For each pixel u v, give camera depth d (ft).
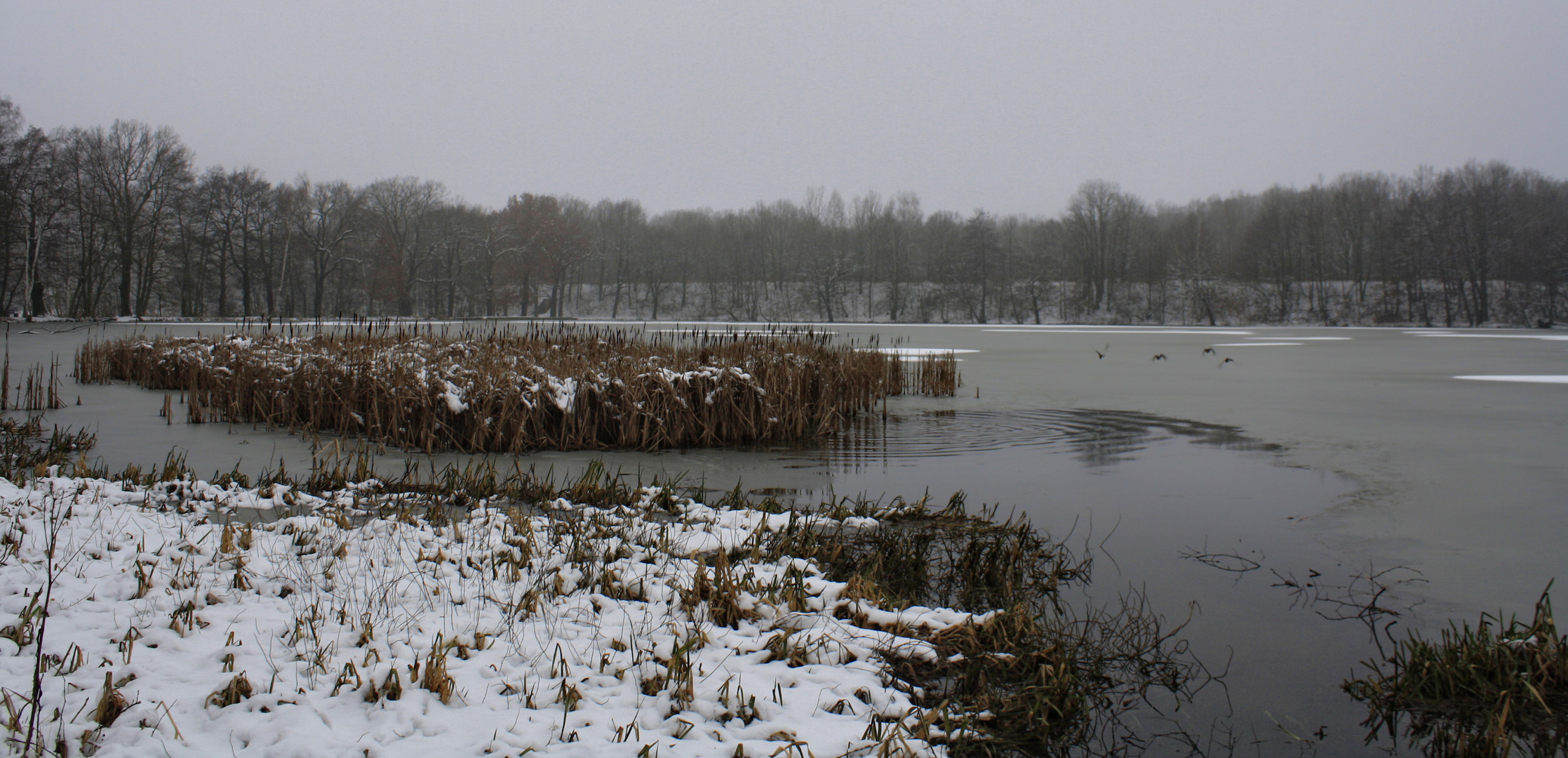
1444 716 12.40
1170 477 29.09
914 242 301.43
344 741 10.26
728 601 14.96
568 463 30.89
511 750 10.17
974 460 32.17
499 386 34.01
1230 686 13.46
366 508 22.72
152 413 42.04
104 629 13.30
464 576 16.66
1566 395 53.57
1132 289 272.92
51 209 158.30
